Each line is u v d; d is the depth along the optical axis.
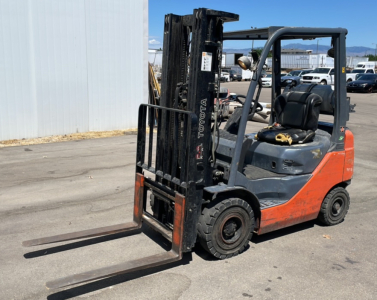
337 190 5.10
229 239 4.18
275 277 3.86
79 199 6.01
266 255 4.33
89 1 11.16
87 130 11.85
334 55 4.66
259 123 14.13
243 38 5.09
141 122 4.50
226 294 3.54
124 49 12.14
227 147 4.29
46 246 4.43
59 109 11.14
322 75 29.03
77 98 11.44
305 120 4.80
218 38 3.81
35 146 9.86
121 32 11.96
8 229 4.85
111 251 4.34
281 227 4.60
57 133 11.24
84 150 9.48
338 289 3.68
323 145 4.83
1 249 4.32
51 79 10.84
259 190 4.40
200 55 3.71
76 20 11.00
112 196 6.18
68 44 10.97
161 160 4.29
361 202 6.26
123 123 12.60
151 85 13.94
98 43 11.56
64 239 4.22
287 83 5.41
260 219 4.34
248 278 3.82
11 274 3.81
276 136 4.72
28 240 4.15
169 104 4.20
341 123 4.88
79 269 3.94
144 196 4.72
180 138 4.16
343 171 5.06
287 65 38.44
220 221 4.00
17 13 9.97
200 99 3.80
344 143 5.02
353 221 5.44
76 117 11.53
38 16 10.31
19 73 10.25
